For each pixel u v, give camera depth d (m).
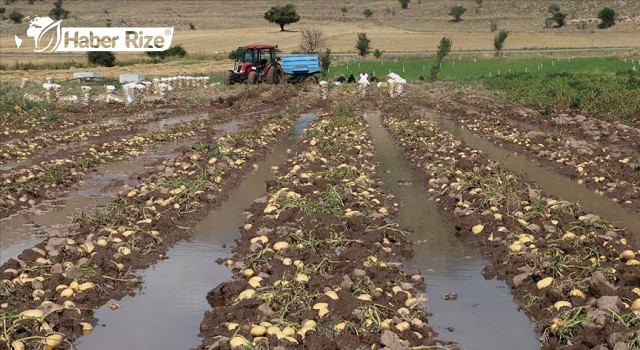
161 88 38.94
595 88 36.34
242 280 10.43
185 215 14.41
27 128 27.75
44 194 16.47
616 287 9.39
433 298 10.04
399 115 30.02
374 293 9.41
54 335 8.62
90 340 8.91
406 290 10.00
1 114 31.05
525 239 11.70
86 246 11.74
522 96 37.34
